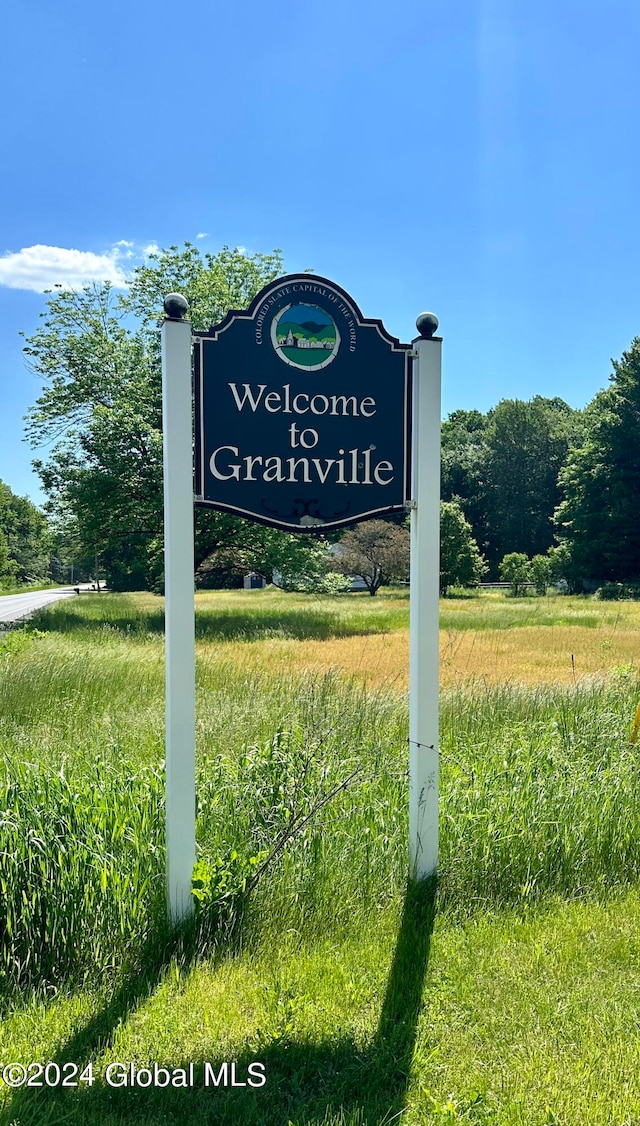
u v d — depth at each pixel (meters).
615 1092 2.47
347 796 4.38
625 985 3.11
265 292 3.60
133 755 5.22
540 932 3.52
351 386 3.74
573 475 52.75
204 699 7.63
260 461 3.62
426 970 3.19
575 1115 2.37
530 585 50.91
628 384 50.81
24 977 3.10
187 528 3.40
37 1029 2.76
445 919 3.61
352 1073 2.57
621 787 4.59
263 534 24.78
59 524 26.86
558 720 6.21
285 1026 2.77
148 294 26.03
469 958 3.29
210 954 3.24
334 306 3.71
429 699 3.85
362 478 3.77
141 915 3.29
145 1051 2.64
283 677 9.75
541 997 3.01
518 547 71.75
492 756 5.01
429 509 3.82
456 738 5.91
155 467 24.03
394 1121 2.35
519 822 4.09
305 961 3.21
